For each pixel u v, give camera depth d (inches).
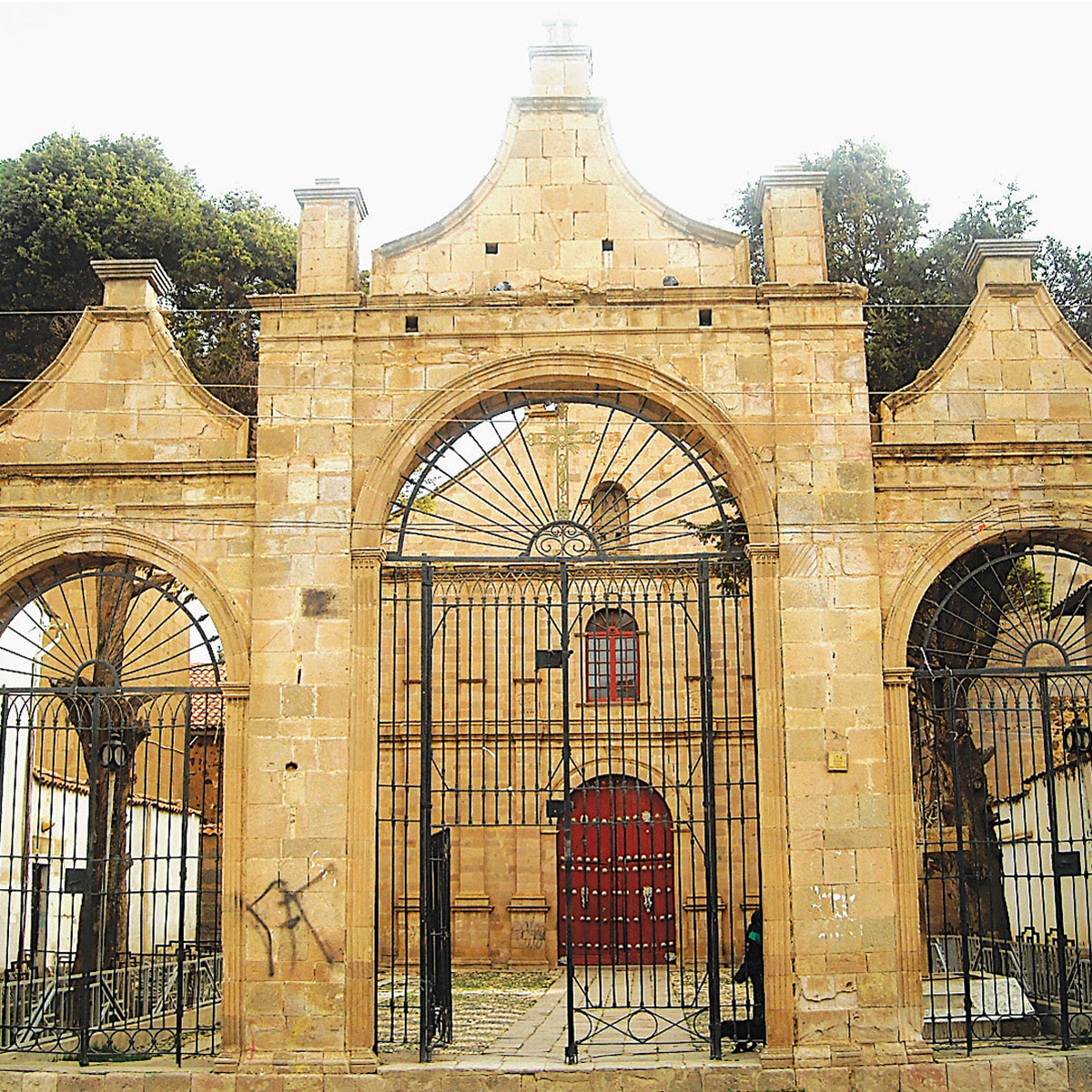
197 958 673.0
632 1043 691.4
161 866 1091.3
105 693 679.1
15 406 703.7
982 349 705.0
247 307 1320.1
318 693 654.5
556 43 740.7
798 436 677.9
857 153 1182.3
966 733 878.4
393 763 665.0
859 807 639.1
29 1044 697.0
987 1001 720.3
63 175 1304.1
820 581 661.9
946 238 1145.4
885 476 684.1
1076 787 871.7
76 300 1283.2
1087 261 1195.3
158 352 709.3
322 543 670.5
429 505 1219.2
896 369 1079.0
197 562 680.4
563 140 728.3
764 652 658.8
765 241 717.3
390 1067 620.4
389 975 1061.1
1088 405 699.4
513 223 717.9
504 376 690.8
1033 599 930.7
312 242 711.7
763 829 642.8
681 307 695.1
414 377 692.1
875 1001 620.7
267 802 644.7
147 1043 709.9
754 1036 653.9
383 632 1186.0
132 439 698.8
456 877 1156.5
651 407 699.4
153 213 1316.4
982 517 680.4
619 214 718.5
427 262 715.4
